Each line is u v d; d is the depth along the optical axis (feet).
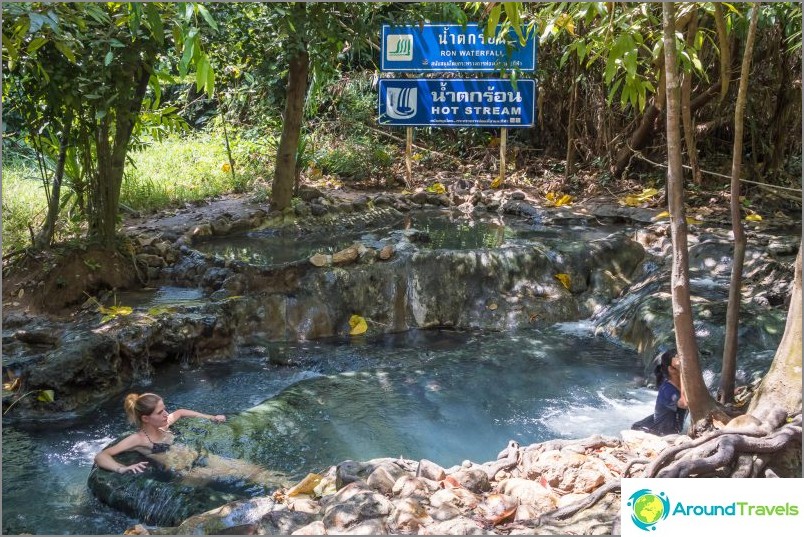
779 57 37.09
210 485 15.84
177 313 22.85
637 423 18.02
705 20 33.14
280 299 25.14
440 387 21.31
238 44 33.42
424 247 29.81
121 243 26.50
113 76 23.79
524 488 13.44
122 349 21.11
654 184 40.14
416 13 30.45
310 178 42.22
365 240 31.27
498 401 20.47
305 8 28.25
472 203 39.04
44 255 24.59
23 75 23.91
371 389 21.17
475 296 27.09
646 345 23.06
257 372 22.50
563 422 19.20
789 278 24.81
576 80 40.19
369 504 12.59
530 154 47.57
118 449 16.85
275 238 31.68
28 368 19.85
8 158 36.29
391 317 26.48
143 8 16.74
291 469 16.71
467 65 39.06
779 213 34.55
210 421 18.76
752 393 16.67
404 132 49.73
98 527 14.67
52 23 17.25
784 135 38.52
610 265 28.37
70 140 25.39
